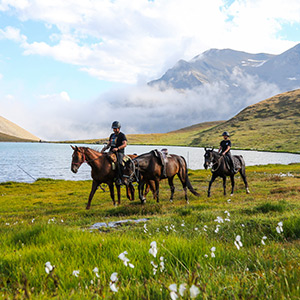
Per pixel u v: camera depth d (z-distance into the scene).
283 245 5.31
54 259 4.21
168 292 2.60
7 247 5.45
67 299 2.57
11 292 3.11
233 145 191.62
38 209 18.47
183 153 129.50
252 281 2.89
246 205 13.46
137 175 14.36
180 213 11.66
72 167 13.98
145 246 4.53
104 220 11.55
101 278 3.29
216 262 3.92
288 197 15.67
